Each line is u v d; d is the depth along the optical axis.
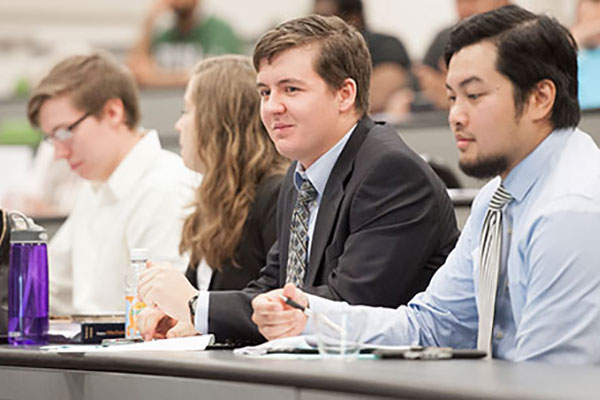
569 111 3.38
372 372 2.57
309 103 4.09
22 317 4.08
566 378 2.46
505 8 3.38
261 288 4.61
